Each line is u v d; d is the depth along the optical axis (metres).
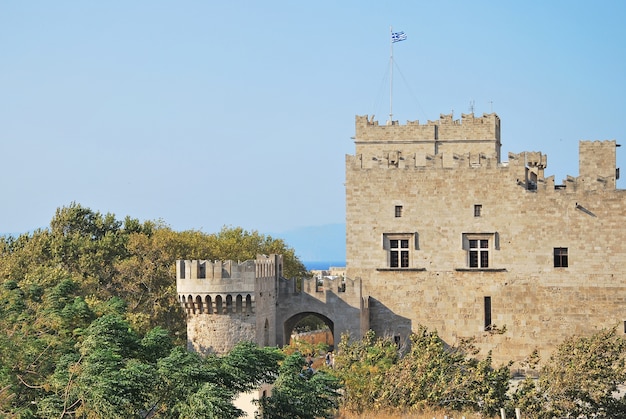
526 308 113.50
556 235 113.19
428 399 86.88
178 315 128.50
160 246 137.12
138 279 131.38
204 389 66.12
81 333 77.12
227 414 65.44
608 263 112.25
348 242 116.81
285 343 114.44
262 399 73.25
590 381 86.44
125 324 74.56
